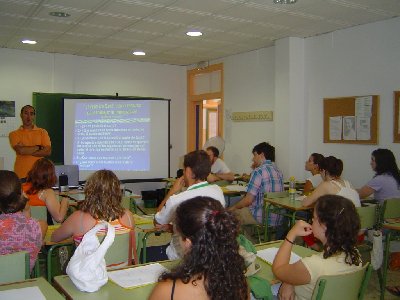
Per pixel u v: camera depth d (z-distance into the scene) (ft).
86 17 14.94
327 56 17.11
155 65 24.99
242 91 21.58
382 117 15.08
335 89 16.85
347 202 5.67
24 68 21.21
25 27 16.55
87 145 20.56
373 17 14.64
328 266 5.57
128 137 21.11
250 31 16.81
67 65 22.34
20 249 6.78
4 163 20.83
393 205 11.06
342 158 16.67
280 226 13.28
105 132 20.79
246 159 21.47
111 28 16.57
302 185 16.71
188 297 3.68
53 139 21.49
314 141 17.89
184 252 4.04
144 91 24.68
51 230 9.14
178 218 3.95
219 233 3.75
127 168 21.09
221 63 23.02
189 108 25.80
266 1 12.81
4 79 20.76
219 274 3.67
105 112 20.77
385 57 14.92
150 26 16.15
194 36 17.80
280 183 13.70
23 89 21.22
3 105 20.77
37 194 10.29
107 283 5.76
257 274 6.19
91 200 7.23
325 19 14.93
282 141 18.34
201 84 24.97
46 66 21.77
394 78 14.65
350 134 16.24
